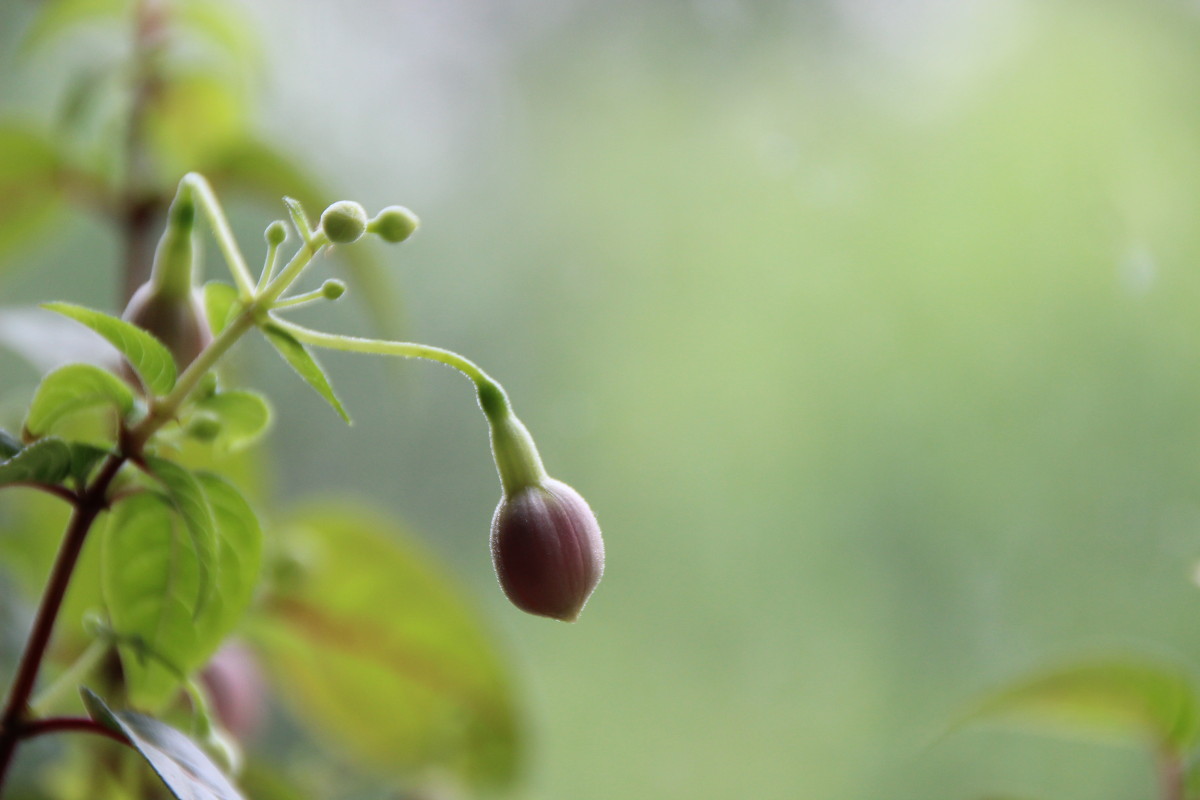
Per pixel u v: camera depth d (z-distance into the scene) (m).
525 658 0.95
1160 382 0.90
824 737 0.93
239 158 0.66
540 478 0.56
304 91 0.96
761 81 0.97
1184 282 0.90
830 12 0.95
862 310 0.97
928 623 0.93
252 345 0.67
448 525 0.95
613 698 0.96
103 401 0.56
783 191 0.98
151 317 0.57
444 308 0.97
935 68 0.95
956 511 0.94
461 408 0.96
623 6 0.98
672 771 0.94
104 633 0.57
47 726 0.55
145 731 0.55
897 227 0.96
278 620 0.66
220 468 0.65
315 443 0.92
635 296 1.01
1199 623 0.84
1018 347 0.94
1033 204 0.94
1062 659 0.63
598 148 1.01
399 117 0.98
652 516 0.98
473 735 0.67
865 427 0.97
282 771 0.67
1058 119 0.93
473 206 0.99
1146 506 0.88
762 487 0.98
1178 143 0.91
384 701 0.67
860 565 0.96
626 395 0.99
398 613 0.66
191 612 0.57
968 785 0.88
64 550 0.55
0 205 0.67
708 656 0.97
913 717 0.91
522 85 0.99
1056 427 0.92
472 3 0.98
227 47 0.69
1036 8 0.94
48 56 0.88
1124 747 0.85
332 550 0.66
